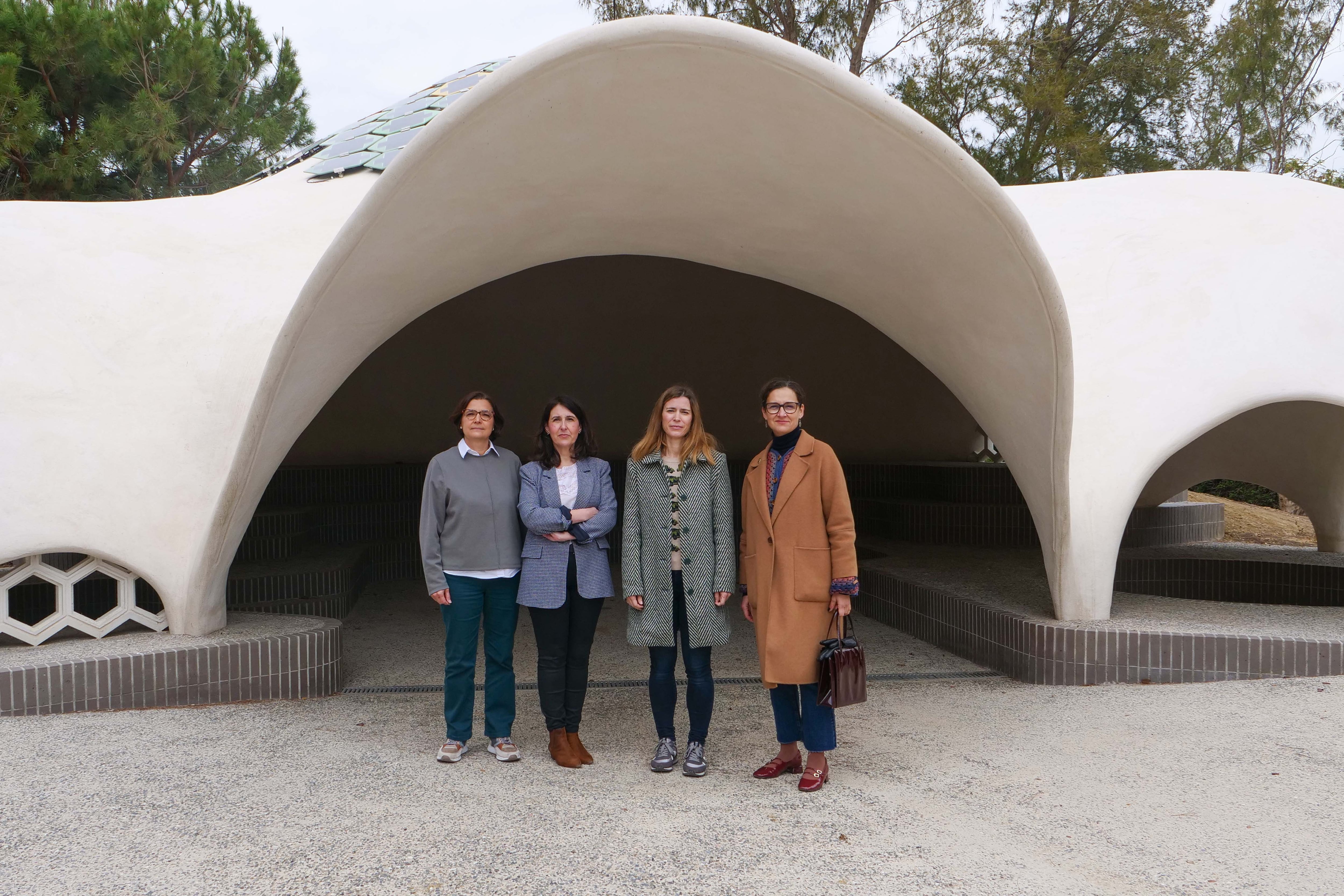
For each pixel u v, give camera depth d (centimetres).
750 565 346
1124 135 1902
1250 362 533
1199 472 905
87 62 1473
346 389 1059
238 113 1670
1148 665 479
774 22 1648
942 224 434
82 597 629
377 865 268
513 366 1108
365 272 452
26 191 1441
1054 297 422
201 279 577
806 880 257
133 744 387
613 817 304
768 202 484
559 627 358
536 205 481
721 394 1152
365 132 859
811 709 328
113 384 516
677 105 396
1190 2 1812
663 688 352
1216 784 330
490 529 360
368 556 876
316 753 377
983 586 638
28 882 257
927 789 330
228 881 258
